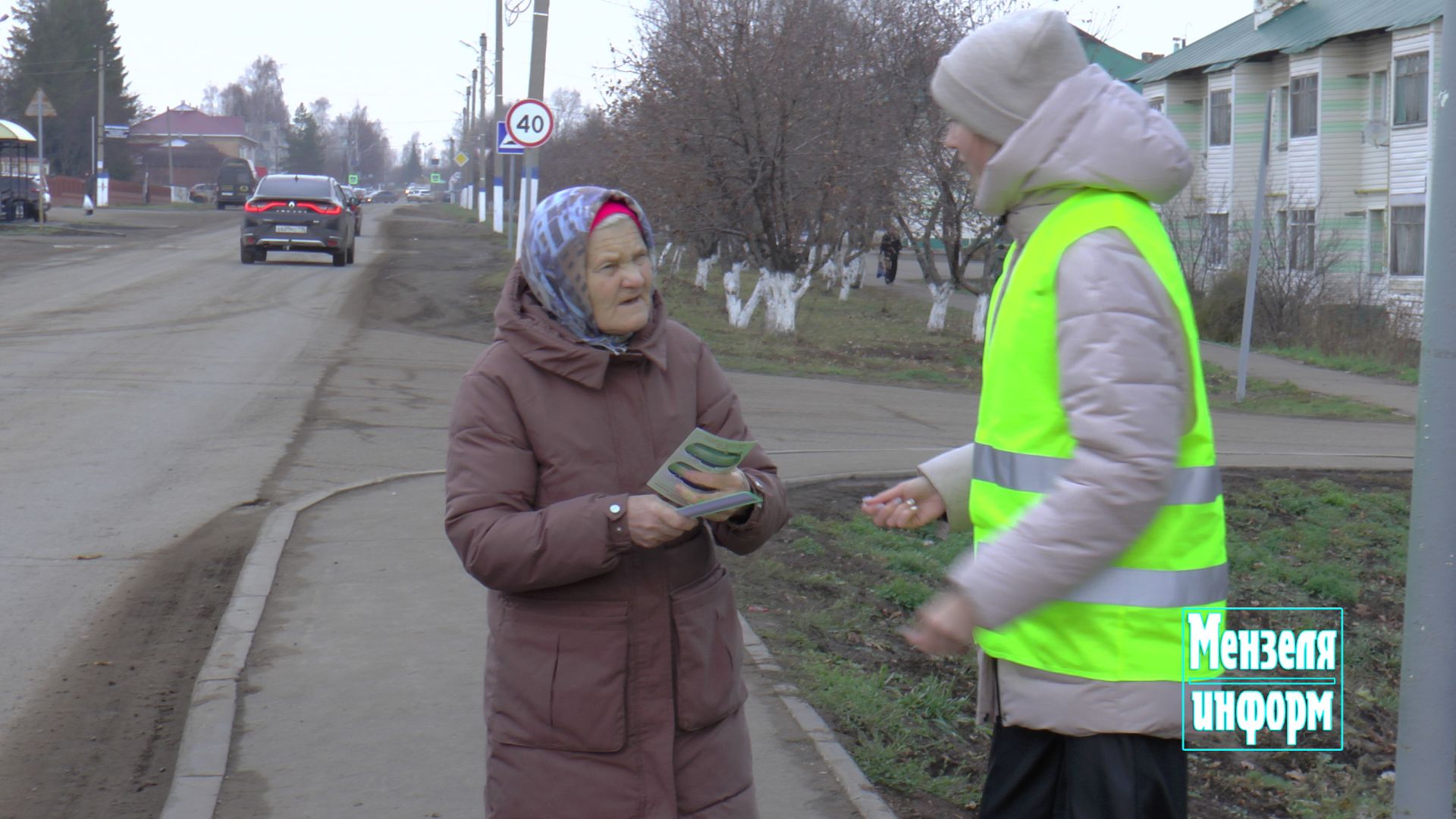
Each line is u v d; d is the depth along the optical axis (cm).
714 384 284
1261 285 2595
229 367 1417
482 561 255
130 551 701
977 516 228
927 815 413
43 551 697
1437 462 301
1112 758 222
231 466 930
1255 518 1030
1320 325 2470
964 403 1526
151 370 1369
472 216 6122
